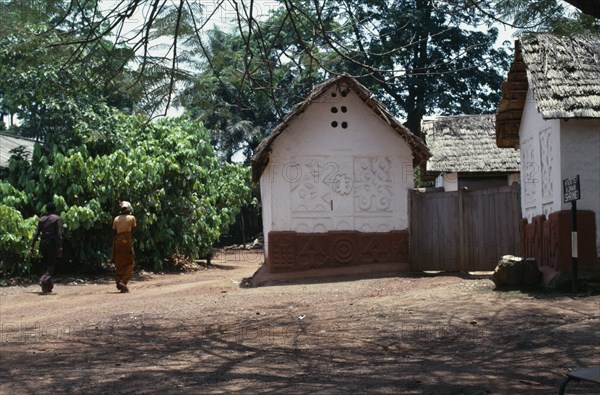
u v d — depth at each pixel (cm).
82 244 2192
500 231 1745
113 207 2202
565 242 1300
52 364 853
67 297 1667
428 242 1811
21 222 1966
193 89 821
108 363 852
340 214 1869
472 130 2539
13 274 2047
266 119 3047
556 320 1024
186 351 913
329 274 1820
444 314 1112
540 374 731
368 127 1881
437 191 1894
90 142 2228
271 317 1183
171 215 2428
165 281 2075
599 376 471
